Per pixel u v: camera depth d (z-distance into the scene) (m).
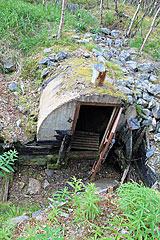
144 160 5.15
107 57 6.60
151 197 2.35
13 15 7.39
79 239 2.53
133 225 2.34
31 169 5.46
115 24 9.10
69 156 5.79
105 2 10.41
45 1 9.41
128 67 6.70
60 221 2.80
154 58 7.48
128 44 8.12
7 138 4.97
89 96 4.38
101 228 2.59
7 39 6.76
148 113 5.37
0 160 2.68
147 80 6.34
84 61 5.78
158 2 10.32
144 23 9.33
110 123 5.11
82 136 6.12
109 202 2.97
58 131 4.91
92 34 7.77
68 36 7.04
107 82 5.03
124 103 4.73
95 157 6.02
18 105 5.65
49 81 5.48
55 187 5.21
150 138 5.23
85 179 5.58
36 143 5.16
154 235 2.15
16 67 6.38
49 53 6.29
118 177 5.71
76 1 10.14
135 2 11.12
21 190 4.92
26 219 3.18
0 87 5.94
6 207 4.31
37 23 7.57
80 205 2.61
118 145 5.83
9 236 2.72
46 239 2.08
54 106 4.50
